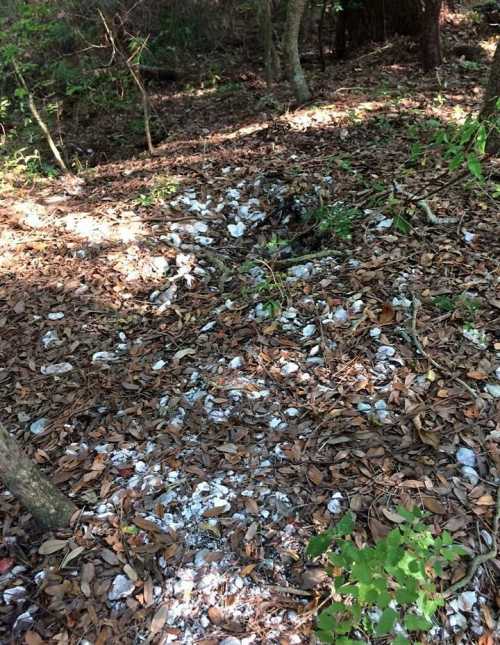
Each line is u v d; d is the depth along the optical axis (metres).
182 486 2.61
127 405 3.13
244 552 2.31
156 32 9.05
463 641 2.02
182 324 3.67
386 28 8.12
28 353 3.63
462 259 3.57
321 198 4.39
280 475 2.58
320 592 2.14
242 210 4.71
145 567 2.30
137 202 5.03
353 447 2.64
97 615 2.17
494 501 2.37
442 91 6.26
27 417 3.18
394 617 1.63
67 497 2.64
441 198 4.12
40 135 7.87
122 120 8.18
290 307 3.52
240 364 3.22
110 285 4.10
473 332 3.08
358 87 6.71
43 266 4.38
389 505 2.38
